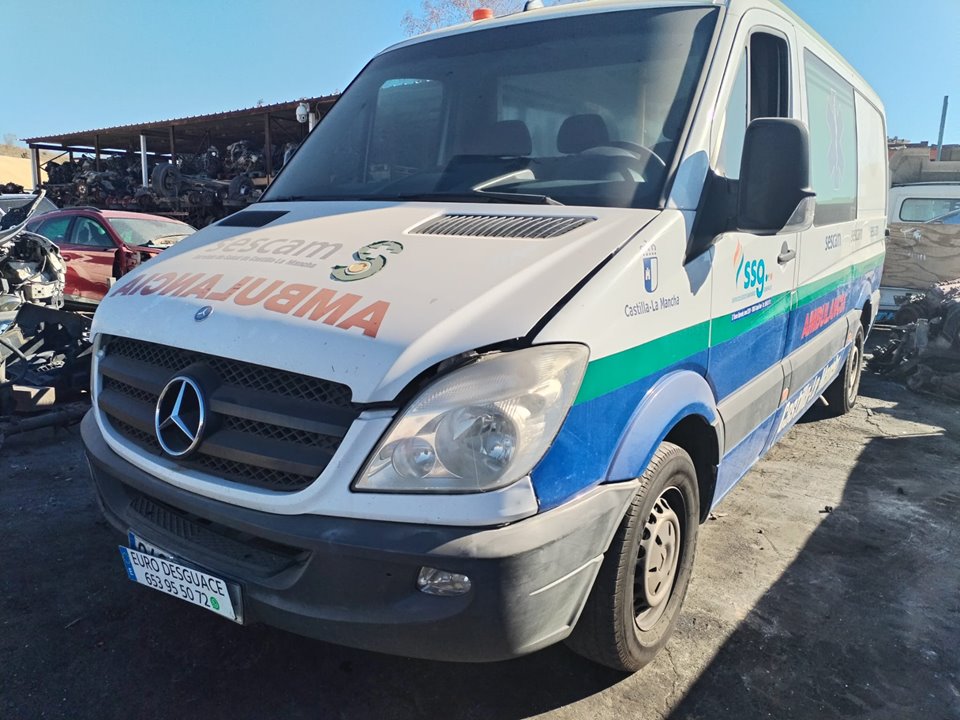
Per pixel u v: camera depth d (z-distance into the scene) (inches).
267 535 82.6
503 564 76.0
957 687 113.3
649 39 122.3
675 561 116.0
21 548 143.6
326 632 83.2
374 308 85.7
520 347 80.6
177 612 124.7
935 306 354.3
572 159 114.8
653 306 96.3
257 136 840.3
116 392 106.4
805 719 105.0
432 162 128.2
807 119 155.8
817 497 186.2
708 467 121.9
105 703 103.0
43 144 981.2
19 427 195.5
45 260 249.0
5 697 102.9
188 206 655.8
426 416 77.4
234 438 87.2
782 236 140.9
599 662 106.7
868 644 123.4
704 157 110.0
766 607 133.2
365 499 78.1
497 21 142.9
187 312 96.2
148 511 102.0
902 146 783.1
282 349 84.4
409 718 102.4
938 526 171.0
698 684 111.3
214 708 103.0
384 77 147.4
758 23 131.3
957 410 280.1
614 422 89.8
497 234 98.4
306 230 111.7
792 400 166.4
